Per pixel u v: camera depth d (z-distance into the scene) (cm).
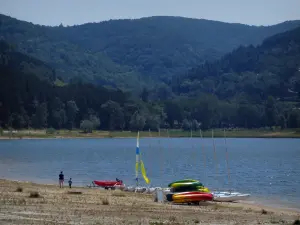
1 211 3716
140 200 5344
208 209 4844
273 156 15600
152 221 3672
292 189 7788
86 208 4191
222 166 12038
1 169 10631
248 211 4975
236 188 7881
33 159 13788
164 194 5475
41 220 3388
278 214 4838
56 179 8756
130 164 12381
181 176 9650
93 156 15188
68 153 16512
